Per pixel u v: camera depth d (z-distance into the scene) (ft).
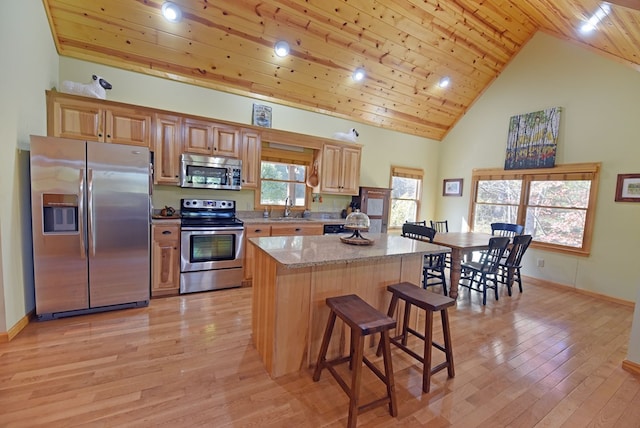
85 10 9.32
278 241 8.11
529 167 15.30
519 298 12.53
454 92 16.89
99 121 9.84
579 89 13.55
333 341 7.22
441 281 13.94
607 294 12.75
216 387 6.04
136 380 6.12
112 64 10.80
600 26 10.80
